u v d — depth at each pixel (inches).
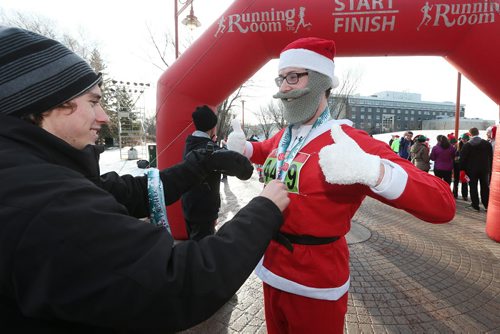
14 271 23.7
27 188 25.0
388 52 150.0
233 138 78.2
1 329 26.5
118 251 25.3
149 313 25.6
